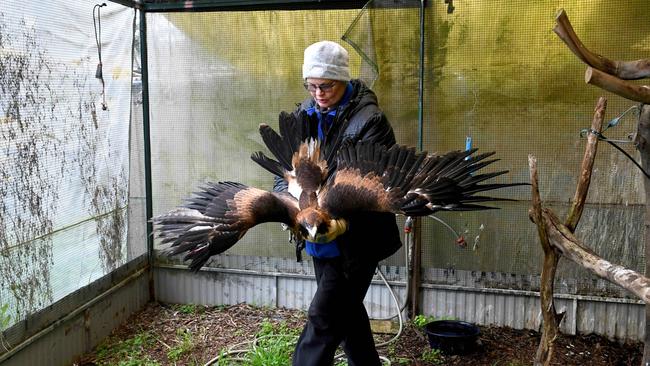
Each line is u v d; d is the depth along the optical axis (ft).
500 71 11.76
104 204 12.33
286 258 13.55
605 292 12.12
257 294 13.85
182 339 12.31
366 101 8.46
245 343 12.00
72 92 11.13
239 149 13.29
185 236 6.73
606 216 11.76
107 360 11.48
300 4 12.43
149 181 13.64
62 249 11.02
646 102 6.71
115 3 12.25
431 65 12.03
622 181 11.57
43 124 10.37
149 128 13.50
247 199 7.14
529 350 11.67
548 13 11.34
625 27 11.00
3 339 9.55
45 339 10.55
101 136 12.12
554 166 11.86
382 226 8.14
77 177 11.39
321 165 7.86
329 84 8.21
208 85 13.17
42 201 10.41
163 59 13.23
